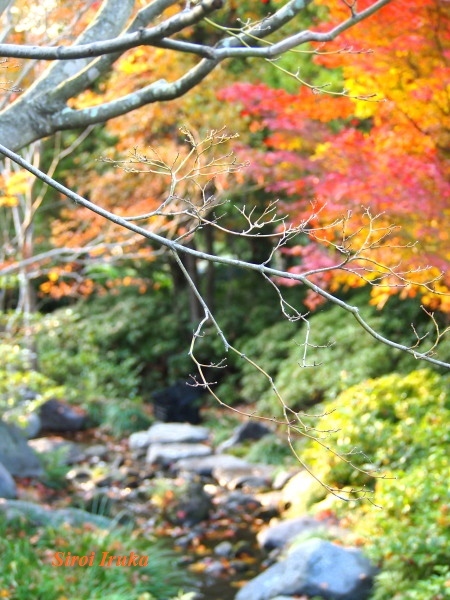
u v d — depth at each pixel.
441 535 5.17
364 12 3.29
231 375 14.27
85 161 13.45
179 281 15.45
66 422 11.95
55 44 5.31
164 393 13.15
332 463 7.11
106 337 14.99
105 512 7.86
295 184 6.16
